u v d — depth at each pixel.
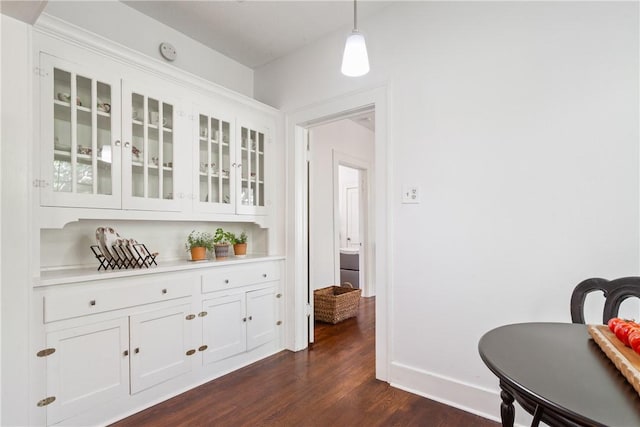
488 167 1.93
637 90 1.54
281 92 3.04
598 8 1.64
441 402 2.05
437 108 2.12
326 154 4.34
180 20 2.54
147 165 2.14
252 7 2.38
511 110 1.86
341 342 3.10
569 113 1.70
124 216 2.01
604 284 1.32
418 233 2.18
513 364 0.91
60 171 1.78
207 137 2.51
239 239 2.85
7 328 1.44
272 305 2.82
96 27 2.22
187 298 2.19
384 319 2.32
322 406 2.00
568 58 1.71
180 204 2.30
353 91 2.53
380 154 2.35
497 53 1.91
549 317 1.74
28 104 1.52
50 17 1.68
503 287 1.87
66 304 1.65
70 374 1.66
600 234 1.61
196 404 2.02
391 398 2.09
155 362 2.01
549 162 1.75
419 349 2.17
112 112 1.97
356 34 1.64
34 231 1.64
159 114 2.20
